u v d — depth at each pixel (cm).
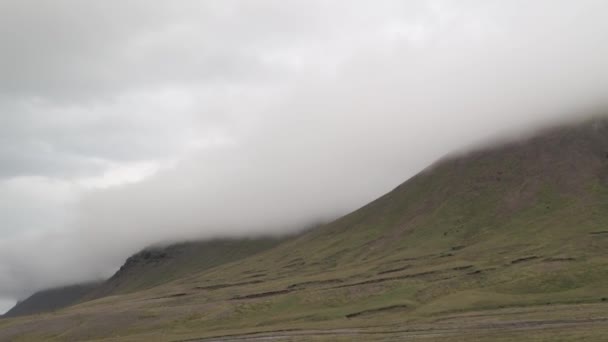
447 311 14350
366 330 12706
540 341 8450
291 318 16800
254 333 14550
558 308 12788
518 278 16750
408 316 14512
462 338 9806
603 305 12506
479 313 13412
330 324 14775
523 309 13275
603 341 7838
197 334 15800
